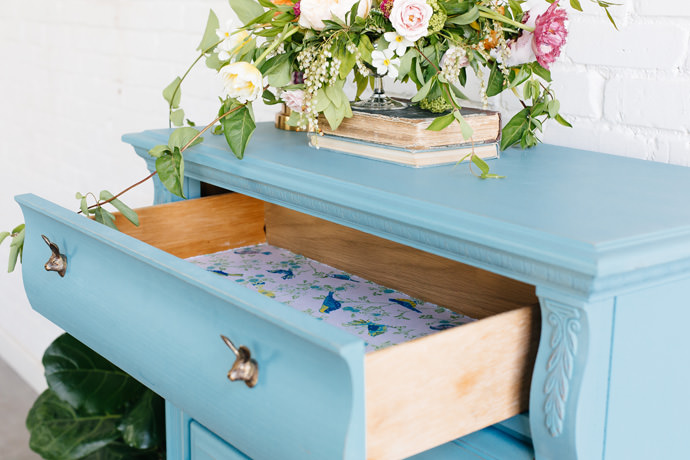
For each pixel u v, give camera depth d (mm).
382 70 944
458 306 1032
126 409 1625
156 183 1311
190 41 1876
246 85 955
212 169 1062
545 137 1223
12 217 2967
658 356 718
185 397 789
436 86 983
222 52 1010
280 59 1024
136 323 843
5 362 2994
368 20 951
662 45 1043
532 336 727
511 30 987
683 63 1023
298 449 637
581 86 1152
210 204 1277
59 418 1664
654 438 746
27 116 2748
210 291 684
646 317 691
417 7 894
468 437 833
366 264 1167
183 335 768
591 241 625
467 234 693
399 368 632
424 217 739
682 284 714
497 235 672
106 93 2256
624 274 620
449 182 863
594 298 630
